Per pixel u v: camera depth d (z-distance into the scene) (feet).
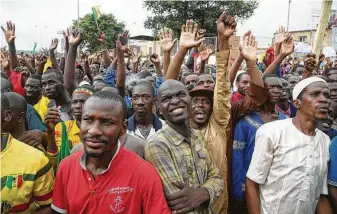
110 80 20.59
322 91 8.64
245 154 11.57
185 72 23.66
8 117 7.73
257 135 9.13
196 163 7.91
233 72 14.16
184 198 7.12
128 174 6.59
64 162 6.98
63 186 6.86
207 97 10.22
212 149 9.75
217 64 9.75
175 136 7.93
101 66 36.52
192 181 7.72
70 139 11.62
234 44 17.49
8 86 13.05
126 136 8.93
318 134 9.15
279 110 14.53
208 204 7.51
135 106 12.00
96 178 6.56
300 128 8.92
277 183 8.84
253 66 11.31
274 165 8.88
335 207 9.16
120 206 6.48
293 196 8.70
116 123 6.53
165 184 7.27
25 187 7.18
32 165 7.27
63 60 26.86
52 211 7.17
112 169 6.58
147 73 19.21
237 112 11.69
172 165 7.52
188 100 8.14
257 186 9.21
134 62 27.30
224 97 9.75
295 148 8.71
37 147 9.59
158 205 6.58
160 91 8.11
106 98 6.54
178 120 7.89
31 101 16.20
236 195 11.50
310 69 17.38
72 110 12.55
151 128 12.25
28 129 11.88
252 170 9.08
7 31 21.47
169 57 15.14
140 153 8.88
